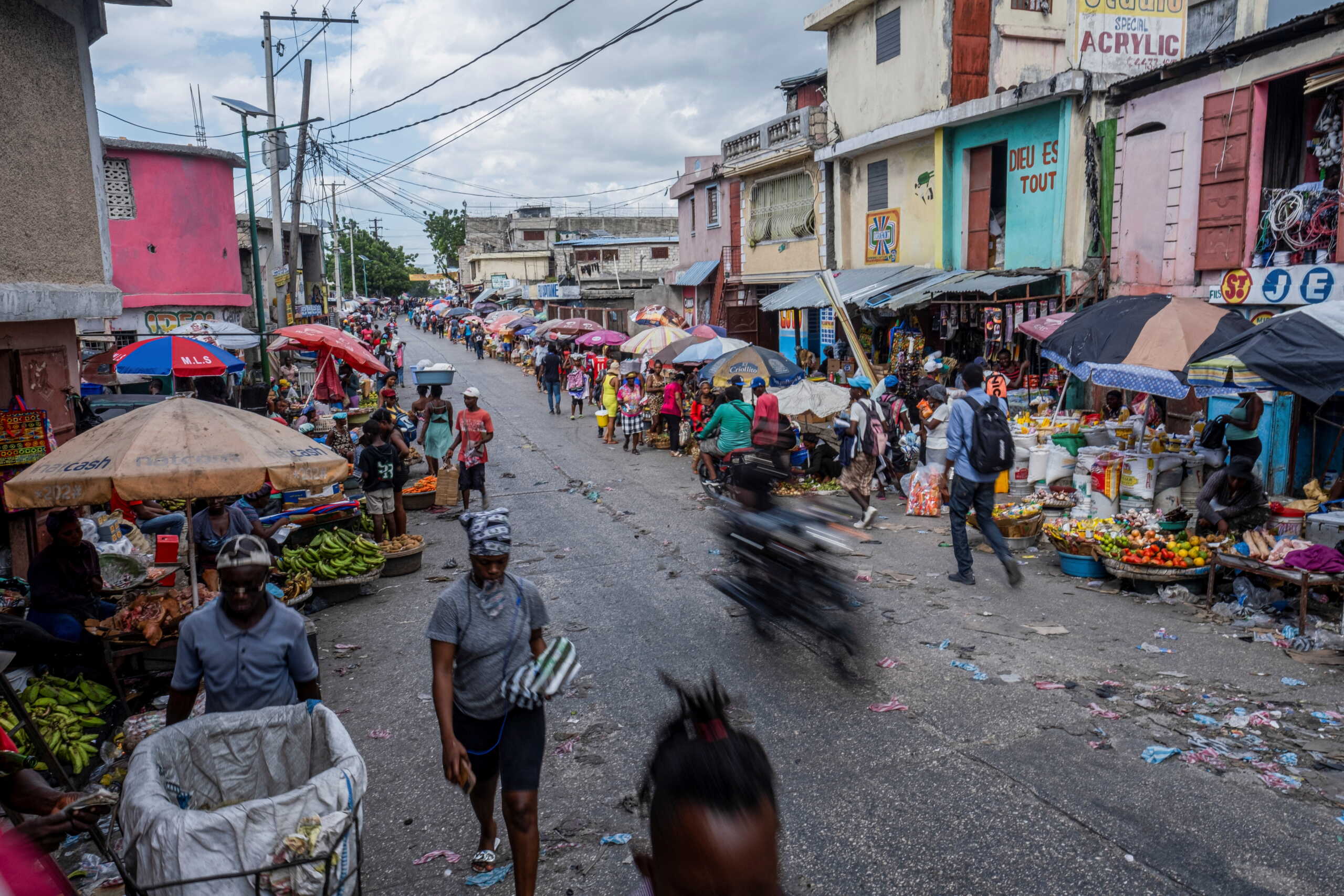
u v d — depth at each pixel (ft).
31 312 23.84
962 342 58.54
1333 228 33.99
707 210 97.76
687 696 4.19
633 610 26.99
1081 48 47.42
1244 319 30.63
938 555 31.89
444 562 34.27
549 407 85.10
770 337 90.43
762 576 24.72
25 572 27.91
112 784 17.26
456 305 235.20
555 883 13.76
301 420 54.54
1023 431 39.40
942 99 56.75
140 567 27.27
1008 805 15.30
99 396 47.39
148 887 9.45
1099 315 32.22
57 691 18.57
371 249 320.91
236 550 12.63
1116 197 45.62
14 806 10.57
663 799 3.77
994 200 56.49
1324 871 13.16
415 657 24.06
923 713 18.98
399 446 34.17
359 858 10.53
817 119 70.85
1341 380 23.15
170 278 73.67
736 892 3.55
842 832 14.67
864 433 36.01
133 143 70.03
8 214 23.91
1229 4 58.13
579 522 39.63
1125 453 31.22
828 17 66.85
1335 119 34.37
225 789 11.97
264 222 105.81
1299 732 17.49
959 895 12.99
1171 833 14.28
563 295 147.54
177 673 12.84
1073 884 13.12
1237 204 38.32
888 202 65.05
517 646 12.92
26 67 24.86
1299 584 22.38
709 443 42.80
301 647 13.32
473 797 13.92
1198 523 27.76
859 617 25.05
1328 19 33.35
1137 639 22.95
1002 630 23.85
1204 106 39.70
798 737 18.12
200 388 52.13
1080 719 18.42
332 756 11.42
